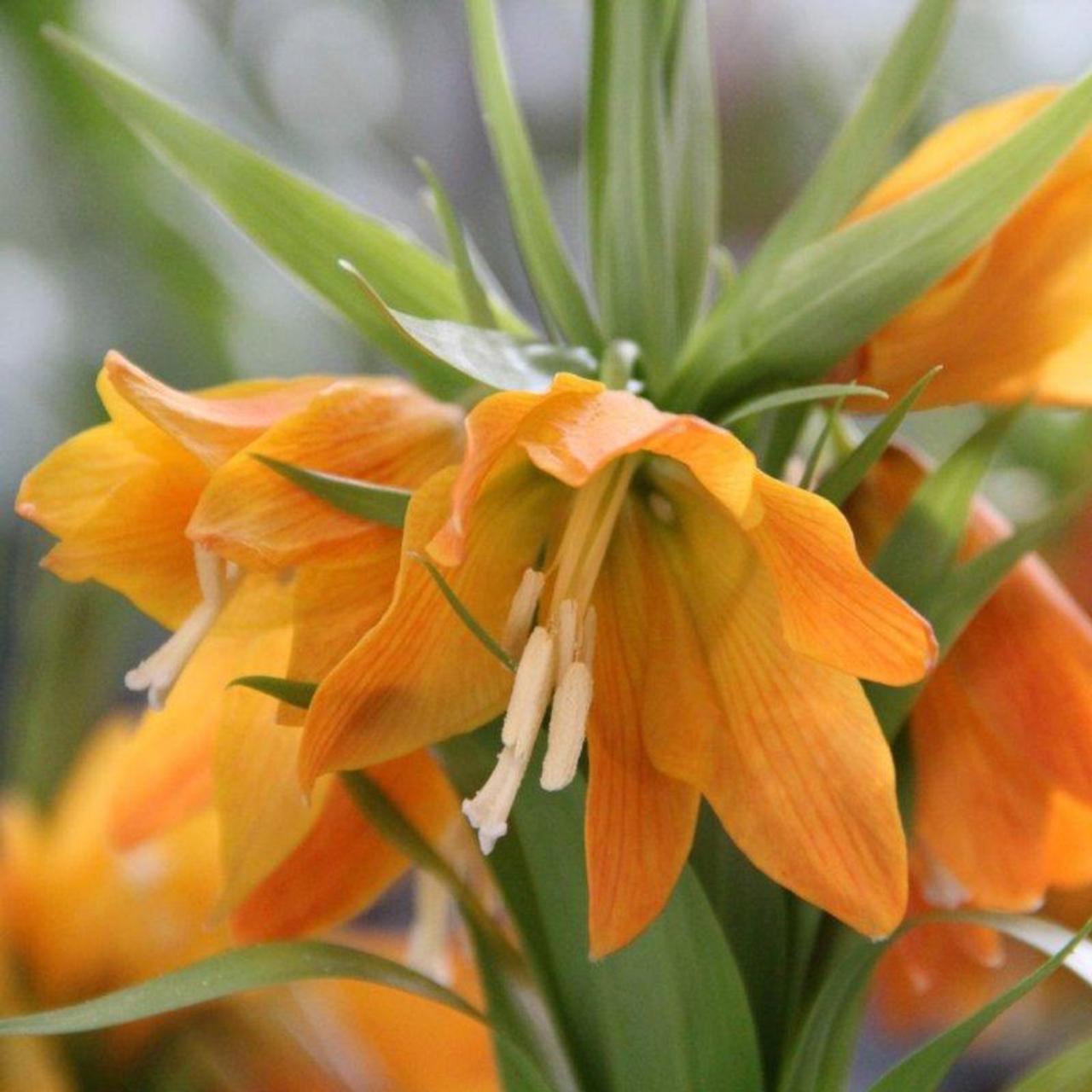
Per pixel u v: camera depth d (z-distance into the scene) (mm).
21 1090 584
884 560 492
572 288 509
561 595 480
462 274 497
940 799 505
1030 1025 682
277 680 471
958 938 524
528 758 469
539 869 488
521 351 482
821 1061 492
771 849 473
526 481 488
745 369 494
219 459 473
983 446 490
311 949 481
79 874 588
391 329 506
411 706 474
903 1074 479
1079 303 501
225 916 498
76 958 592
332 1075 599
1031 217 500
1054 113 480
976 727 505
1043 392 507
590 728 476
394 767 504
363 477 481
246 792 497
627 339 504
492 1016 497
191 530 469
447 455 487
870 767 471
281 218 506
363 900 509
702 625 485
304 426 478
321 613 476
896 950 530
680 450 464
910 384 503
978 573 489
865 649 464
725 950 482
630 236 503
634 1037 488
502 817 465
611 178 504
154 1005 472
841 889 470
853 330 490
